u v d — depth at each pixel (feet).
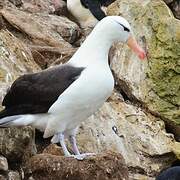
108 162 38.96
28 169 39.68
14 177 39.99
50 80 38.45
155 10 56.59
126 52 54.24
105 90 38.50
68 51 53.06
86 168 38.65
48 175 39.04
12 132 40.88
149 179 47.06
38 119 38.93
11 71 46.32
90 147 46.91
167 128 52.80
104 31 39.06
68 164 38.75
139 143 48.80
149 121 51.06
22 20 57.00
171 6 66.90
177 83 53.42
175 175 35.09
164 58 54.24
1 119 39.04
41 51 53.01
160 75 53.67
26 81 38.83
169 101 52.90
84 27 65.31
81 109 38.50
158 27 55.62
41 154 40.22
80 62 38.88
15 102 38.93
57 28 59.67
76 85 37.91
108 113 49.24
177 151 48.93
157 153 48.52
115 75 53.42
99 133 47.78
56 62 51.85
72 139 40.19
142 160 48.19
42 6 63.26
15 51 48.93
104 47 39.06
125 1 57.98
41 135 45.24
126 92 53.11
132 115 50.57
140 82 53.21
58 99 38.09
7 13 56.80
